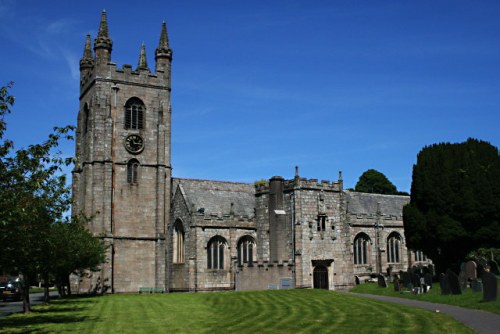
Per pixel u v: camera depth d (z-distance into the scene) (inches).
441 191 2610.7
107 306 2011.6
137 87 3560.5
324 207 3097.9
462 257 2684.5
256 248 3230.8
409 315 1341.0
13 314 1763.0
